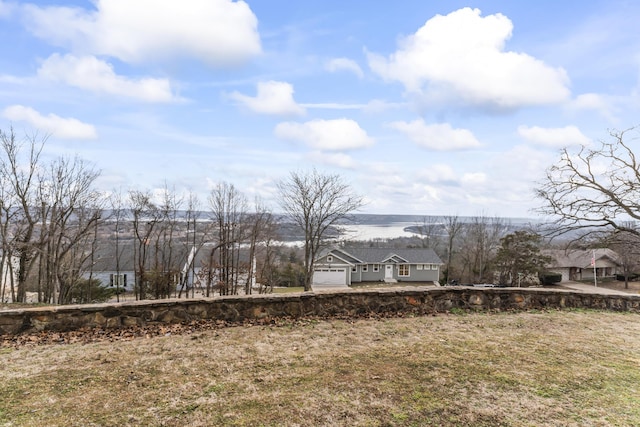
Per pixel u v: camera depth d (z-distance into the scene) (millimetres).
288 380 3582
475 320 6148
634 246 14742
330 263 34312
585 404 3180
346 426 2762
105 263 32094
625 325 6070
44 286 21484
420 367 3965
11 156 17672
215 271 27250
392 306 6562
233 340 4816
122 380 3545
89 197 20672
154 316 5406
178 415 2895
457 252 44750
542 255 30672
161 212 24719
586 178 13742
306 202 26625
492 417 2930
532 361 4211
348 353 4379
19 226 17984
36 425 2727
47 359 4082
